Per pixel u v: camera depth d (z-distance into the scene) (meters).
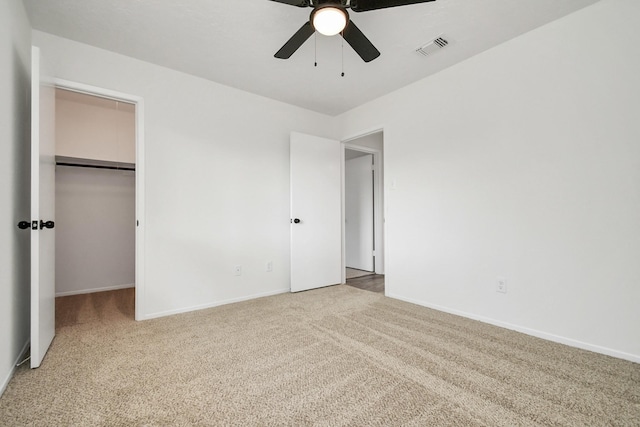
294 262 3.49
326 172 3.83
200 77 2.90
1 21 1.47
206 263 2.90
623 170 1.81
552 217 2.10
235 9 1.94
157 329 2.30
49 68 2.04
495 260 2.40
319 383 1.54
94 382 1.54
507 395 1.43
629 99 1.79
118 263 3.84
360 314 2.67
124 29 2.15
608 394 1.44
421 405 1.35
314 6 1.56
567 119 2.03
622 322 1.81
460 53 2.50
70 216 3.54
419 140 2.99
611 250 1.85
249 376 1.61
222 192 3.03
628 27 1.80
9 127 1.60
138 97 2.56
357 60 2.60
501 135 2.37
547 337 2.10
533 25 2.14
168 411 1.31
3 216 1.50
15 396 1.41
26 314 1.93
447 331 2.25
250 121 3.26
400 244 3.17
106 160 3.74
